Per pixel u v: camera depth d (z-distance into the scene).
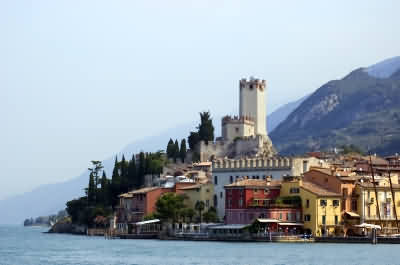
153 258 181.50
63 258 190.50
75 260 183.50
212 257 178.88
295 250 194.62
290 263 160.38
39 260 185.50
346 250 192.50
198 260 172.25
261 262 163.50
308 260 166.50
